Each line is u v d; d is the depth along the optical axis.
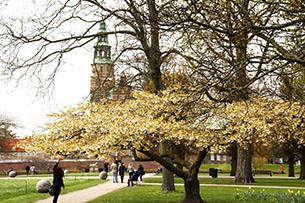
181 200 19.75
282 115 17.19
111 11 18.88
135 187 29.41
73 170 72.38
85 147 15.23
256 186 30.08
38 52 20.41
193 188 18.11
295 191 25.48
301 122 17.75
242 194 21.89
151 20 11.31
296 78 12.90
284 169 73.88
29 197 22.70
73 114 18.00
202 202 18.06
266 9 11.52
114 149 15.40
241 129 16.77
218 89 12.55
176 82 18.75
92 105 18.30
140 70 23.08
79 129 16.31
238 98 17.64
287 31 12.20
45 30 20.30
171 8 11.68
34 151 15.66
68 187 30.14
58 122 17.16
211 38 12.51
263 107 17.86
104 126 15.96
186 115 17.08
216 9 11.51
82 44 21.08
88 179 41.19
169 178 24.02
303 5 11.31
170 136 16.17
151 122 16.16
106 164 50.44
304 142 18.83
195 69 13.98
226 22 11.64
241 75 13.58
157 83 22.08
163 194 22.95
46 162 74.50
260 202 19.14
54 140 16.41
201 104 15.23
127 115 16.97
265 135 16.91
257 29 10.67
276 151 53.44
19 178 50.72
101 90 22.41
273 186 30.20
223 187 28.84
